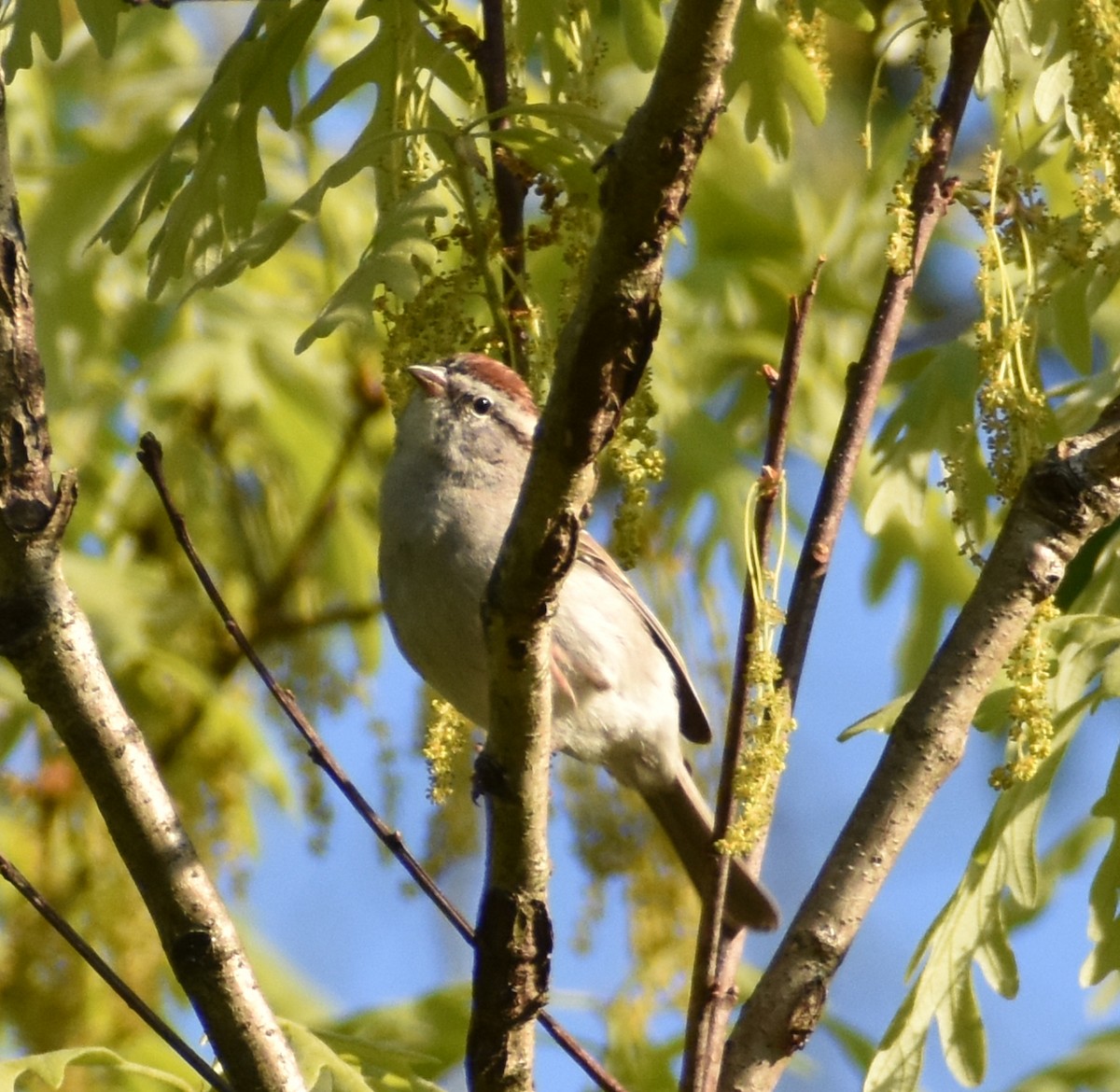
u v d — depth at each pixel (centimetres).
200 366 1035
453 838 900
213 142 701
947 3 673
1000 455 620
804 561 663
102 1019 935
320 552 1151
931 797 612
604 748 942
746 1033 596
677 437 1062
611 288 475
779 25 717
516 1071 563
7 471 569
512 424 890
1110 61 638
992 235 632
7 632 570
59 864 959
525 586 513
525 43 748
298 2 773
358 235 1105
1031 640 600
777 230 1227
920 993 639
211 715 1031
